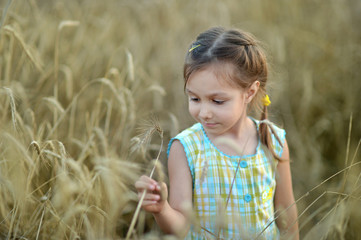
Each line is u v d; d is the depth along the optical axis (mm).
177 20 4461
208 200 1899
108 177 2008
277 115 3713
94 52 3803
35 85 3189
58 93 3199
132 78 2699
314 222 2746
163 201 1630
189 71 1769
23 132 2363
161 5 4539
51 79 3125
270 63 2213
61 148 1980
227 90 1744
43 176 2297
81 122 3035
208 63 1731
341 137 3658
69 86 3002
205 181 1899
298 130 3768
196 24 4430
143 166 2922
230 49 1767
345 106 3879
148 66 4027
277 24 4652
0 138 2232
